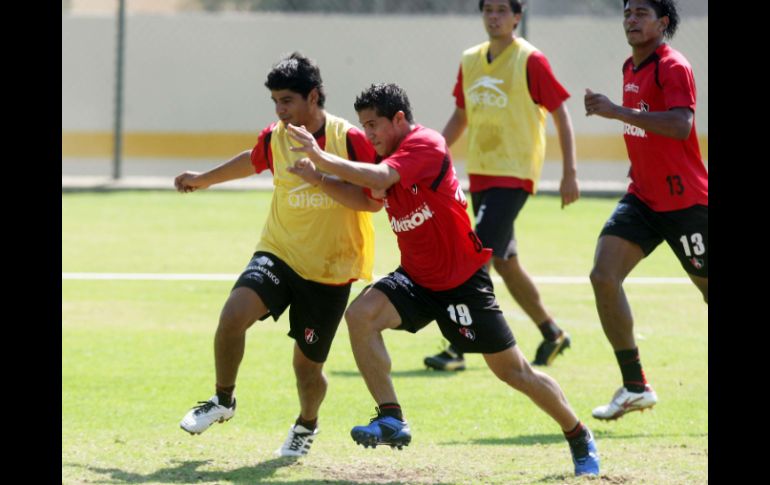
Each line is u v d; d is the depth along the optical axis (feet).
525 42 104.83
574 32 205.77
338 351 109.50
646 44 81.10
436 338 116.16
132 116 211.41
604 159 208.23
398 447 65.98
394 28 207.72
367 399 91.20
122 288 134.72
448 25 207.92
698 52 204.54
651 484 66.49
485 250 67.92
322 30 208.03
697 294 135.95
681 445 77.30
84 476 67.72
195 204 191.93
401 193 66.59
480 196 106.01
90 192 200.95
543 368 103.65
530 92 103.55
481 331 67.10
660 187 82.12
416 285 68.18
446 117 208.54
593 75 206.08
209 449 75.46
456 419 85.40
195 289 134.72
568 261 153.07
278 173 72.64
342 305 73.72
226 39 209.97
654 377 99.55
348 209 72.18
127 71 210.38
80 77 210.79
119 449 74.84
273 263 72.08
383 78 208.03
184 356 104.78
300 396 74.59
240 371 99.96
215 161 211.82
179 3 299.99
